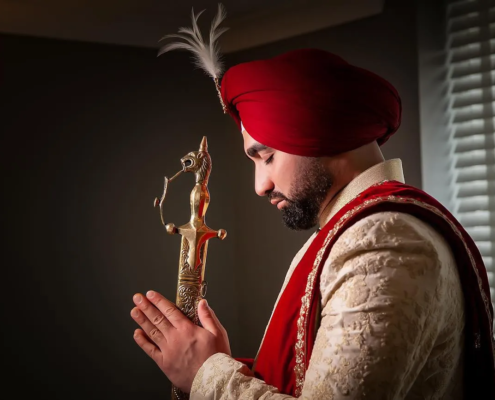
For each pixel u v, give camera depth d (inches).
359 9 79.6
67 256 84.0
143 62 90.9
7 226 81.4
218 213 91.9
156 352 36.2
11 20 82.4
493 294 71.2
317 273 31.0
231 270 92.0
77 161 85.7
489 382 31.6
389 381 25.6
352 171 35.4
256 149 36.8
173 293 88.7
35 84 84.8
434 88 75.9
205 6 83.5
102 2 82.0
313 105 33.6
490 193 72.1
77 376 82.8
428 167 74.2
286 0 81.8
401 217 29.9
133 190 88.0
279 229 88.6
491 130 72.2
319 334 28.5
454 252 31.5
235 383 31.2
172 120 91.4
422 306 27.3
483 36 72.6
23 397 80.2
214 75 43.4
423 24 75.9
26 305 81.4
